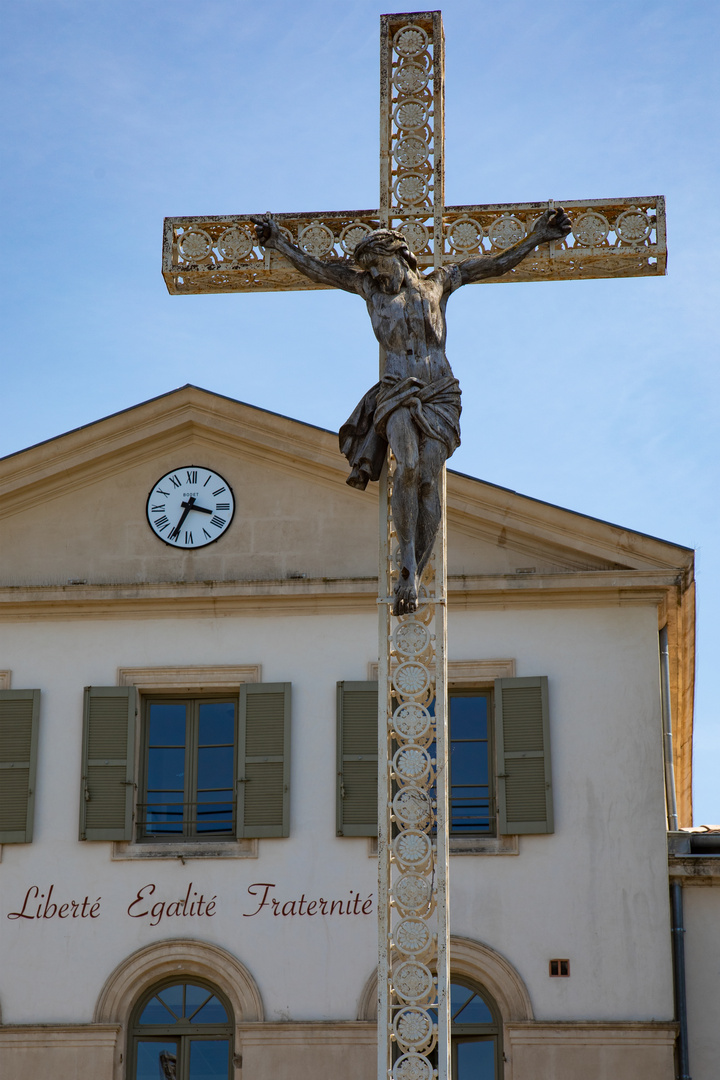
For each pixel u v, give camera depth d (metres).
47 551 23.70
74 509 23.86
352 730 22.41
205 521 23.67
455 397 13.77
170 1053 21.48
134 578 23.50
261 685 22.64
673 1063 20.78
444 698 13.30
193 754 22.88
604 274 15.02
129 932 21.81
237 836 22.08
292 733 22.52
